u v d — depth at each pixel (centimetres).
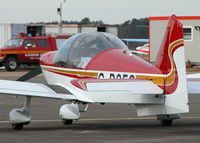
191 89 2359
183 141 1969
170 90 2248
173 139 2023
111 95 2217
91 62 2539
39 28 9869
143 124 2616
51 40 7188
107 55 2491
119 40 2573
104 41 2539
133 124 2623
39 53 7150
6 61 7144
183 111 2250
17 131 2359
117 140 2016
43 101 3909
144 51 11875
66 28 10294
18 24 9238
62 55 2720
